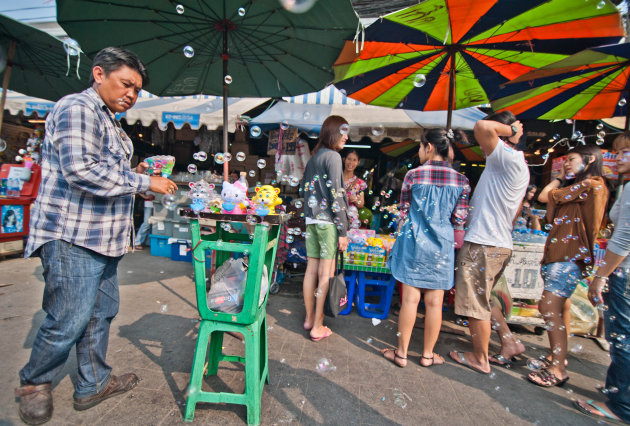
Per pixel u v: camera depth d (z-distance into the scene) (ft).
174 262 12.40
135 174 4.14
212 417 4.41
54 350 3.98
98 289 4.51
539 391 5.68
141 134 19.15
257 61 8.07
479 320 6.07
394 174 16.79
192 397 4.28
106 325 4.66
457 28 6.42
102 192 3.82
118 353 5.88
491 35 6.63
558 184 7.16
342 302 6.83
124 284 9.66
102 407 4.47
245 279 4.71
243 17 6.33
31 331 6.43
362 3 16.26
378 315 8.63
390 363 6.25
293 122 12.52
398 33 6.61
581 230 5.76
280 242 9.96
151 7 6.12
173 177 12.61
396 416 4.68
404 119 13.02
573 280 5.81
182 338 6.57
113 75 3.95
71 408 4.40
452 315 9.20
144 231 14.30
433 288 5.96
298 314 8.41
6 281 9.32
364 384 5.46
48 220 3.85
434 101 9.99
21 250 11.87
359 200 9.92
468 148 14.30
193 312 7.89
